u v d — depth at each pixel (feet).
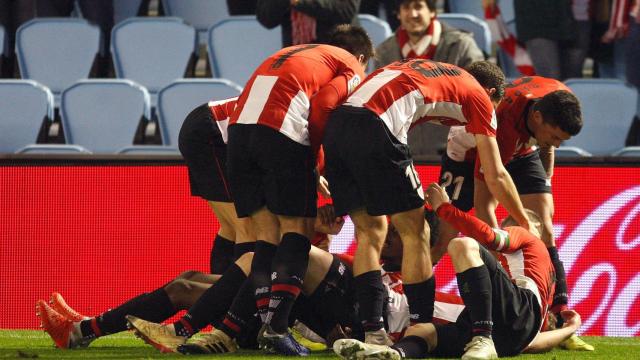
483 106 51.57
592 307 71.51
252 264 52.29
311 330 55.72
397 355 45.39
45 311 54.70
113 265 72.84
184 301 54.70
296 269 50.67
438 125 76.89
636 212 71.77
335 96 52.90
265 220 53.21
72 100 91.76
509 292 48.39
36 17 105.81
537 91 59.52
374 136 49.44
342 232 72.13
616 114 90.02
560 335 53.88
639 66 94.22
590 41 98.32
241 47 100.37
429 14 78.89
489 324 47.14
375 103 50.08
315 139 53.06
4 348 55.88
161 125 90.33
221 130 59.72
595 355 54.19
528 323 49.06
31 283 72.95
